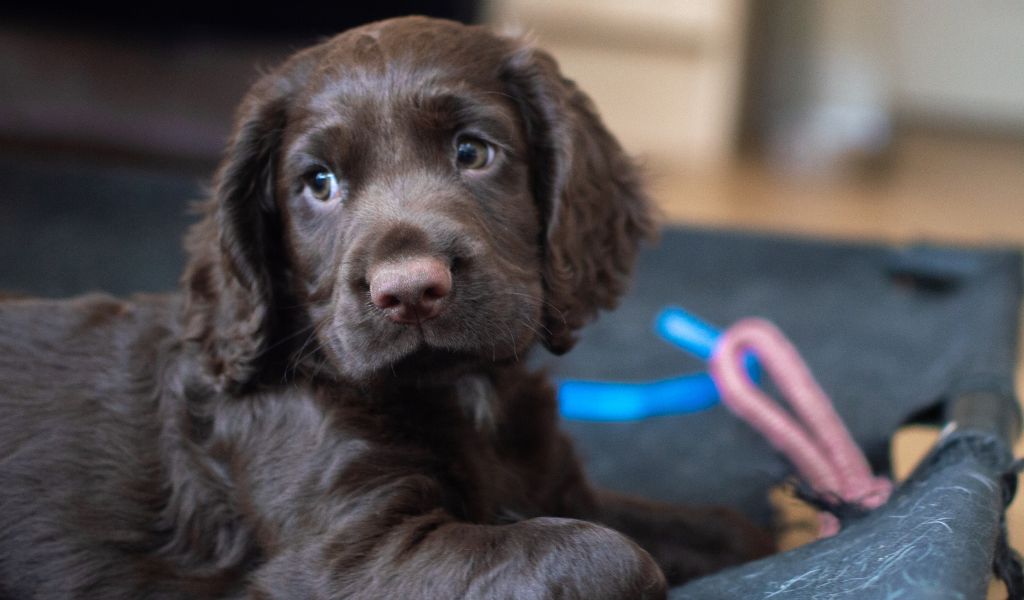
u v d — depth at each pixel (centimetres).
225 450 60
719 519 68
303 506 58
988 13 243
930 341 87
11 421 61
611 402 79
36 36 116
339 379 60
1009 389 70
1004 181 184
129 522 60
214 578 60
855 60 191
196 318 62
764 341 77
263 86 63
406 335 56
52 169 102
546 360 70
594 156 65
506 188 61
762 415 73
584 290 63
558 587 54
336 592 56
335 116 60
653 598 55
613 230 66
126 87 113
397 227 57
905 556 53
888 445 74
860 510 62
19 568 60
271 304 62
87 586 60
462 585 54
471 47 62
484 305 57
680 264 99
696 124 186
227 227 62
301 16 123
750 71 209
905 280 94
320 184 61
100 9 119
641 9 179
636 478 75
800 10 194
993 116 248
